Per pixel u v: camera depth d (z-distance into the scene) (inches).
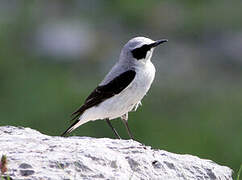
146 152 299.4
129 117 692.7
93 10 1043.9
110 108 381.7
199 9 1044.5
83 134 661.9
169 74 843.4
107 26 1001.5
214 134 695.1
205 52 917.2
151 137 683.4
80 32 961.5
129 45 385.4
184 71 856.9
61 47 918.4
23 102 765.3
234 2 1066.1
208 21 1007.0
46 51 909.8
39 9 1037.2
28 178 251.8
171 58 887.1
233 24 997.2
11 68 856.3
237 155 665.0
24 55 901.8
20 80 825.5
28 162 261.7
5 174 249.9
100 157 276.2
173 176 289.3
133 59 381.4
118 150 297.4
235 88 821.2
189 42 953.5
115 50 935.0
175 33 985.5
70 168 263.1
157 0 1061.8
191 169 298.4
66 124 721.0
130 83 377.1
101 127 667.4
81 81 841.5
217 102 778.2
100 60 904.9
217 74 858.8
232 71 871.7
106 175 264.5
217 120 725.3
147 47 382.6
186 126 710.5
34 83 820.0
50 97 775.7
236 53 912.9
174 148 673.0
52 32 957.8
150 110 735.1
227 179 305.9
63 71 866.1
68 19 1012.5
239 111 754.8
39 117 733.3
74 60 893.2
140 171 281.7
